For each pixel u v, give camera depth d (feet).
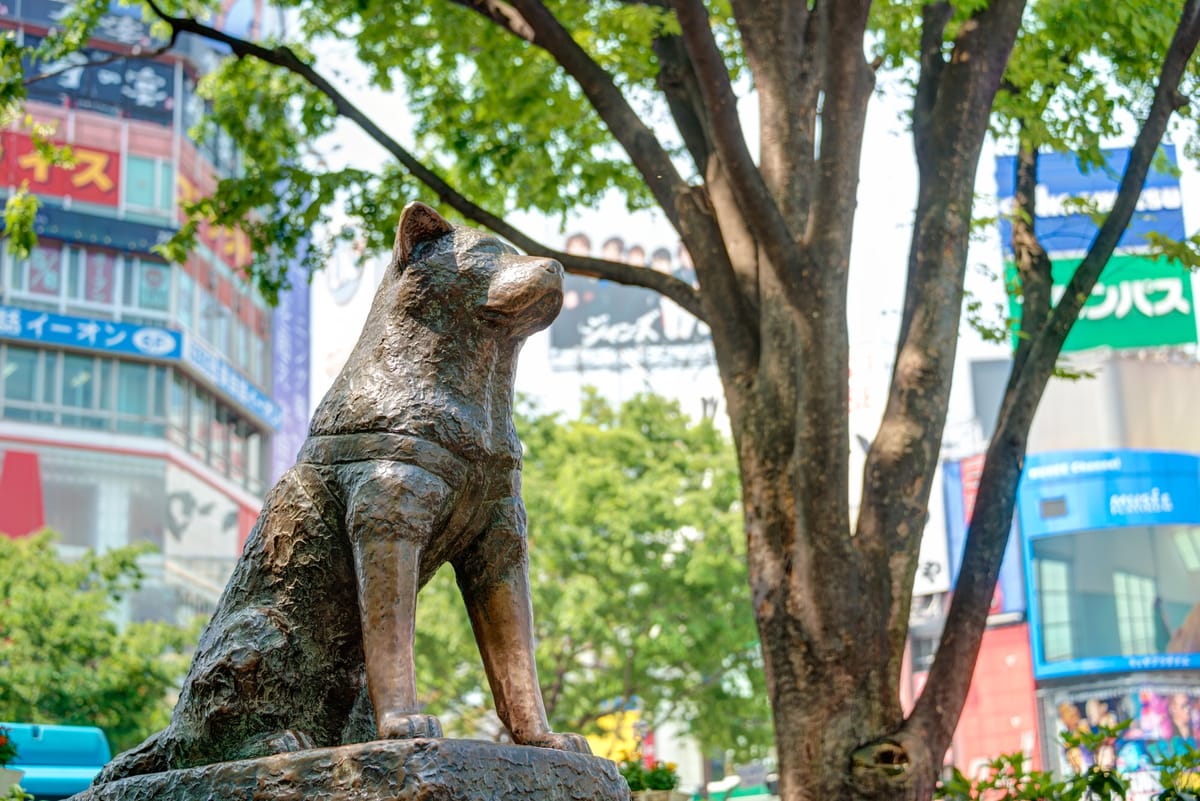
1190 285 93.20
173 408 103.96
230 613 11.66
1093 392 93.50
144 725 67.36
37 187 99.14
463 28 32.83
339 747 10.39
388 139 28.48
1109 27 27.63
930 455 25.11
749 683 72.74
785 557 24.48
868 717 23.59
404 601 11.02
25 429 97.35
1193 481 92.02
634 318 110.63
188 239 33.19
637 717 67.36
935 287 25.86
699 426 75.25
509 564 12.04
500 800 10.46
